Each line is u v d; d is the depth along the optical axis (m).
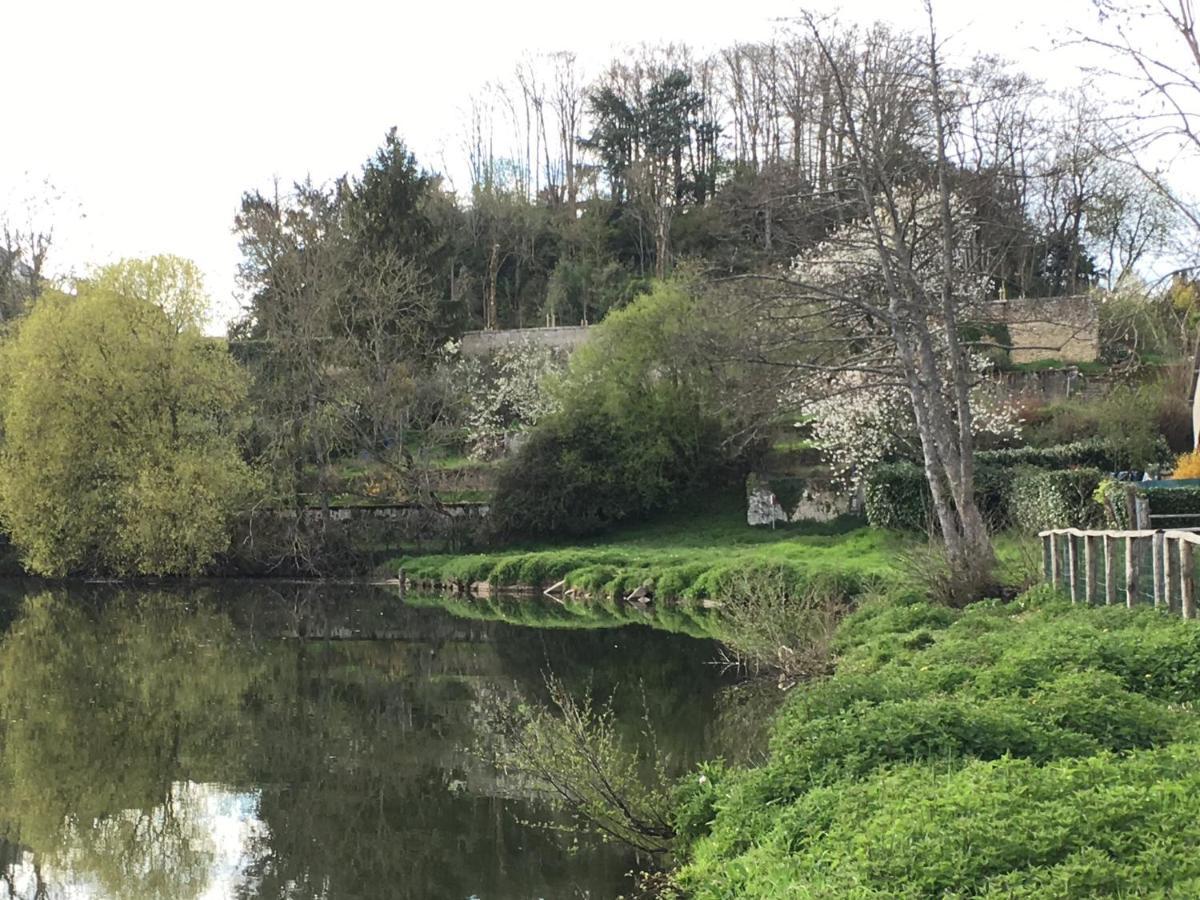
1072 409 38.44
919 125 22.14
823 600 21.64
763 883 7.12
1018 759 7.97
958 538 21.23
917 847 6.39
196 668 23.44
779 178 26.09
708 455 44.62
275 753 16.12
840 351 26.00
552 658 23.42
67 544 39.56
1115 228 30.52
